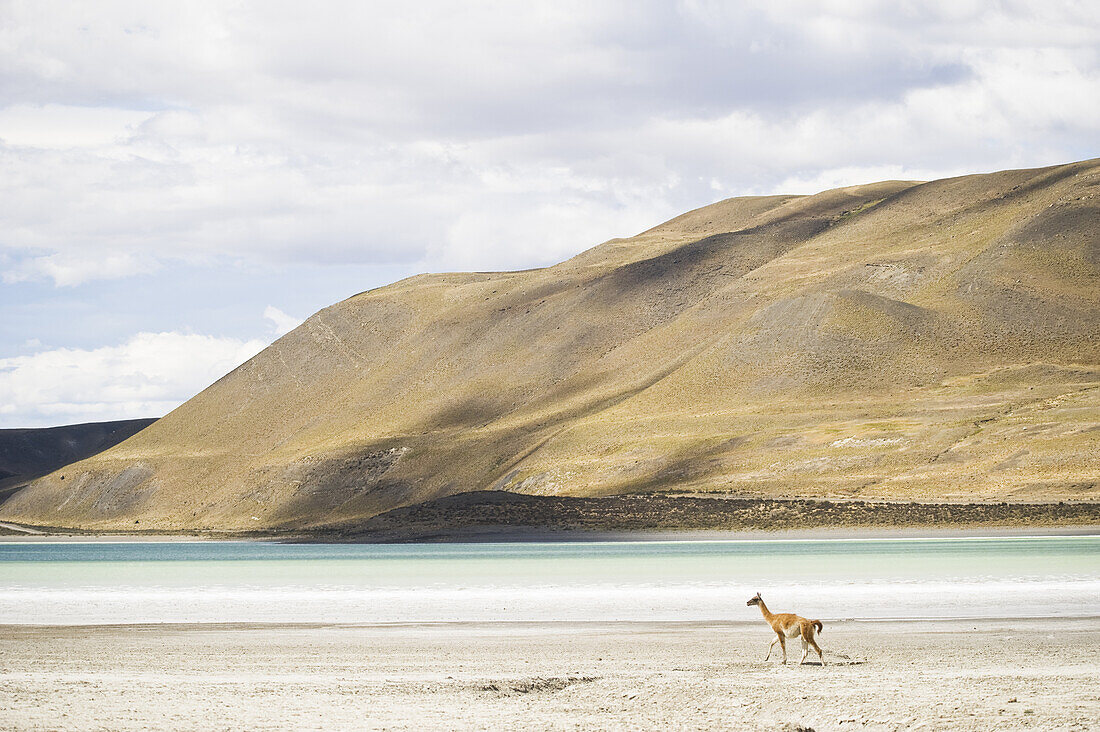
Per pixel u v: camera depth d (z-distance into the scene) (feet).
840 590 122.62
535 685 65.46
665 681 66.13
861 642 82.79
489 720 56.13
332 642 85.71
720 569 155.63
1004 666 70.69
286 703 60.29
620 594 121.60
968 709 56.44
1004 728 52.85
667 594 121.08
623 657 77.10
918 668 70.33
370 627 95.35
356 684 65.77
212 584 139.95
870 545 216.13
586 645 83.41
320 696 62.28
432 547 241.55
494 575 150.51
